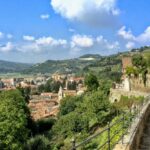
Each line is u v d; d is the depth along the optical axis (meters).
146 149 17.75
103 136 32.03
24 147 60.88
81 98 109.38
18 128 60.69
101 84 105.00
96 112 60.25
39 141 61.38
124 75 113.94
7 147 57.28
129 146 15.10
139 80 94.06
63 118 68.25
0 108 62.69
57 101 187.88
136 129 18.25
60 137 63.78
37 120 108.19
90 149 31.08
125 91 85.19
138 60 99.00
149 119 26.97
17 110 64.75
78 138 53.28
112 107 62.53
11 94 91.56
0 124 58.66
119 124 19.83
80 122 60.09
